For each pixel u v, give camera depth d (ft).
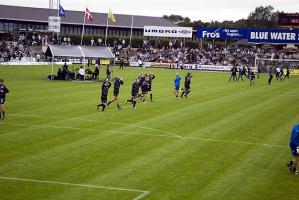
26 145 65.21
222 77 217.97
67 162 56.95
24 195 45.29
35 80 166.20
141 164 57.00
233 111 103.30
